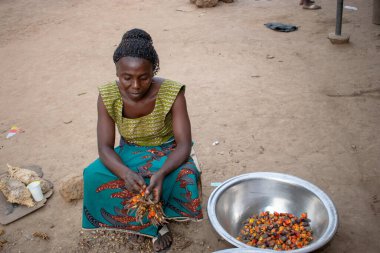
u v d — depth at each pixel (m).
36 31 7.88
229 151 3.96
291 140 4.08
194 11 8.43
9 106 5.16
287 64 5.81
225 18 7.90
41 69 6.19
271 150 3.95
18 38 7.57
